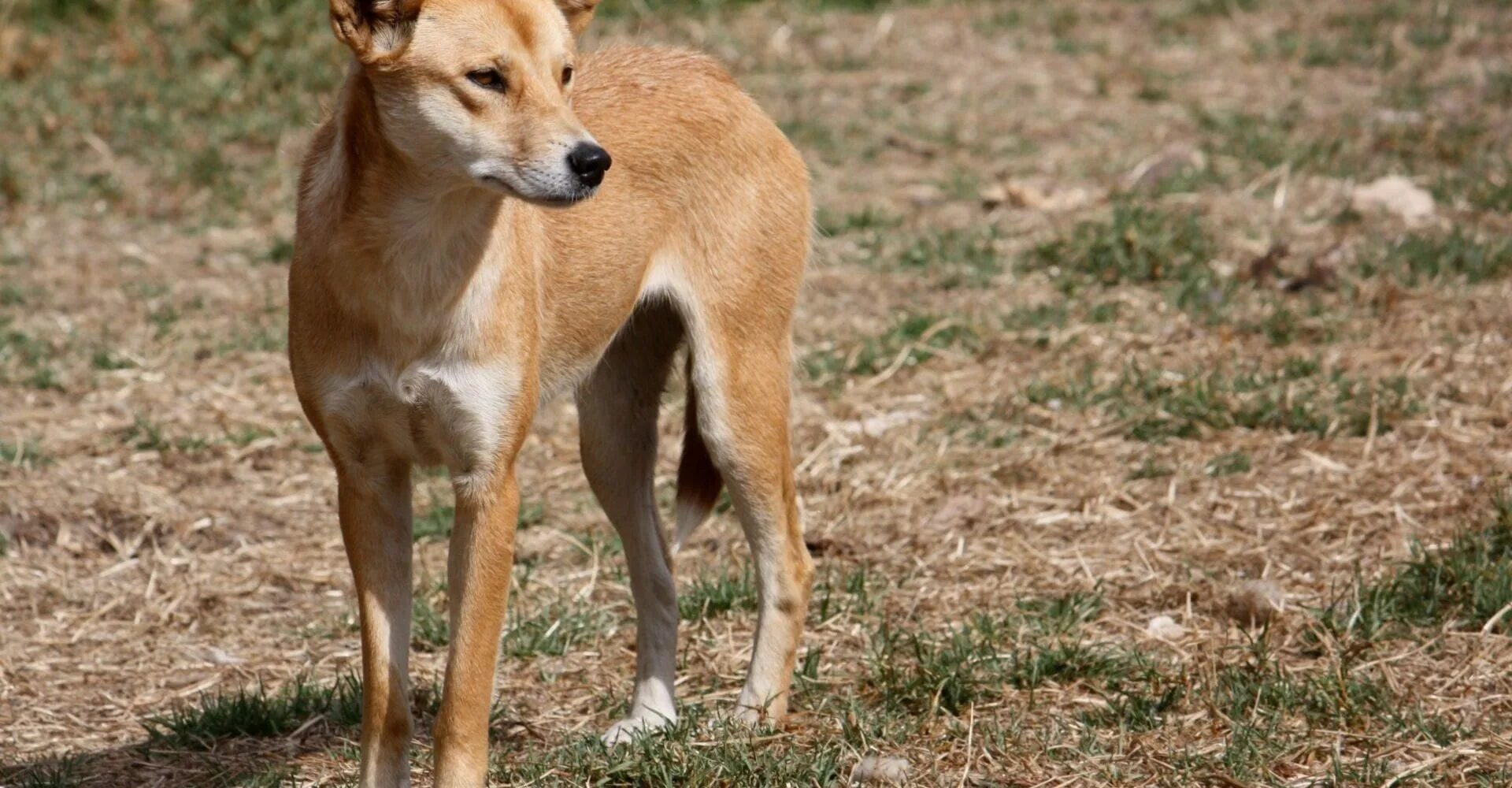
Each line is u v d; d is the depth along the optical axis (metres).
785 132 17.11
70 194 15.45
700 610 8.59
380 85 6.07
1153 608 8.38
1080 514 9.47
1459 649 7.64
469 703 6.33
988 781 6.67
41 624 8.61
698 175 7.50
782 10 21.83
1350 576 8.47
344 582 9.16
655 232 7.39
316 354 6.26
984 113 17.98
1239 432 10.33
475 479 6.36
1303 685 7.32
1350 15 21.28
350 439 6.34
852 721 7.19
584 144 6.06
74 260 14.05
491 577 6.38
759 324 7.56
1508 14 21.11
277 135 16.84
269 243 14.59
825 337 12.34
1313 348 11.50
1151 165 15.73
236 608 8.85
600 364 7.64
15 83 17.83
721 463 7.40
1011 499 9.72
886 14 21.89
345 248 6.11
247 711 7.47
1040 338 11.94
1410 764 6.64
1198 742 6.94
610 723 7.54
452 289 6.12
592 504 10.07
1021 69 19.69
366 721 6.40
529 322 6.44
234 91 17.67
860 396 11.39
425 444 6.36
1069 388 11.12
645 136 7.36
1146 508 9.47
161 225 14.97
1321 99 17.98
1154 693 7.33
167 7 19.25
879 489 9.98
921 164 16.52
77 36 19.00
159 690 7.97
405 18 6.00
